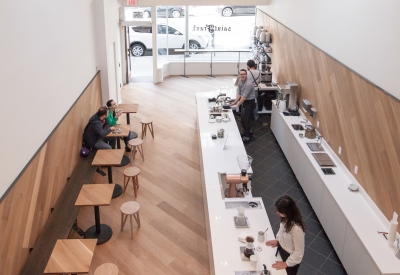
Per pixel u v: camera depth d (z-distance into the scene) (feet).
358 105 18.03
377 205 16.60
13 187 14.28
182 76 43.68
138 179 24.06
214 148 21.58
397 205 14.96
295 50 27.91
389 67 15.38
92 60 26.76
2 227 13.48
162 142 28.66
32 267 14.96
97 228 19.11
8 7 14.01
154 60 40.27
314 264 17.58
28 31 15.76
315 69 23.79
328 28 21.71
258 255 13.75
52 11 18.61
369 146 17.06
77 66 23.03
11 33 14.24
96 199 17.70
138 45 44.14
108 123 24.04
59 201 18.81
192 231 19.77
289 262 12.78
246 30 43.11
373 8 16.65
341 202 17.43
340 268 17.38
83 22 24.30
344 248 16.84
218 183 18.21
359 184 18.16
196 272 17.25
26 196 15.48
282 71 31.81
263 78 33.76
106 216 20.68
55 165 18.97
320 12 22.89
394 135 14.97
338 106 20.39
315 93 23.94
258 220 15.48
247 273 12.98
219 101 28.17
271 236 14.64
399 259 14.26
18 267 14.83
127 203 19.35
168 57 44.04
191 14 42.34
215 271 13.12
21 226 15.06
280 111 27.66
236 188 17.93
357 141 18.24
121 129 25.22
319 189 19.75
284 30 30.68
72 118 21.77
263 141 28.99
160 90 39.06
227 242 14.38
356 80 18.19
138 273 17.11
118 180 24.02
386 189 15.74
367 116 17.16
